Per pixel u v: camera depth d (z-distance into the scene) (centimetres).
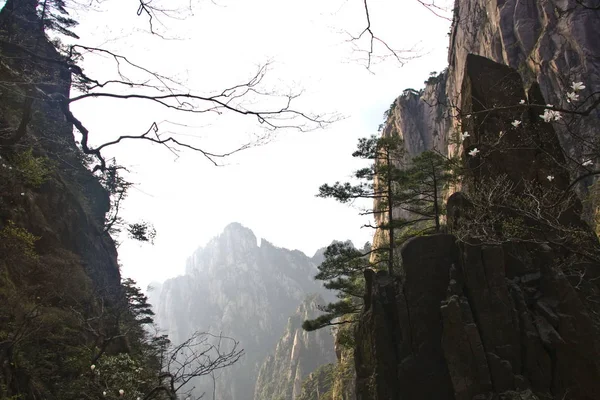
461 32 6456
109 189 3494
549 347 1274
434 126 7275
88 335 1483
